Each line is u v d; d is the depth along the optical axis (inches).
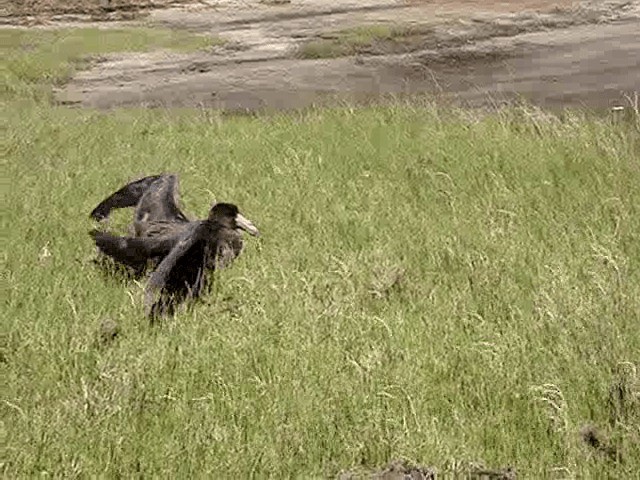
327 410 293.1
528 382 303.4
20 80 1105.4
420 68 1081.4
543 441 276.7
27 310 375.2
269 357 326.6
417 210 466.9
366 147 584.4
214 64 1176.8
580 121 629.9
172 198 432.5
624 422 281.0
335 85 1048.8
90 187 529.0
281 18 1373.0
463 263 398.0
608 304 347.3
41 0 1510.8
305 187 505.0
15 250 436.1
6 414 305.1
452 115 710.5
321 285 381.7
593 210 451.8
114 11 1481.3
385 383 306.8
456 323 351.6
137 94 1062.4
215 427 285.7
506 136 585.9
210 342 341.4
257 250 422.3
